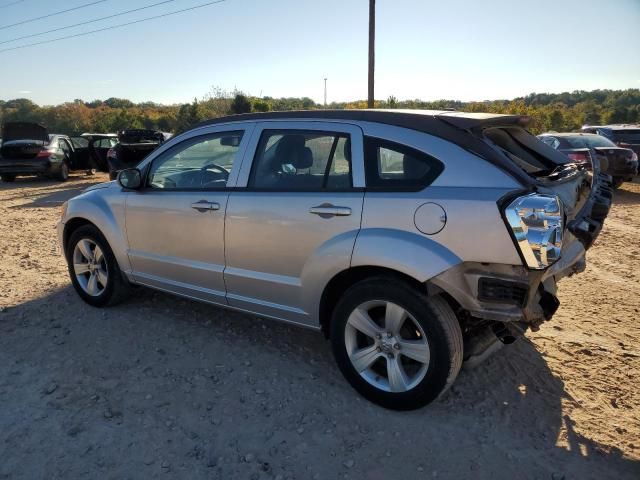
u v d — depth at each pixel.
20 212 10.57
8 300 4.91
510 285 2.65
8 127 16.34
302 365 3.70
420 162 2.93
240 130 3.77
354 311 3.14
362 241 2.98
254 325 4.36
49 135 16.98
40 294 5.09
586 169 3.72
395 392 3.07
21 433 2.89
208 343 4.03
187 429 2.95
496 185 2.70
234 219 3.60
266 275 3.53
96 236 4.56
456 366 2.91
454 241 2.73
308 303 3.37
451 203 2.74
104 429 2.94
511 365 3.67
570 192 3.07
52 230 8.55
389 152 3.04
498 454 2.75
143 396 3.28
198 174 3.97
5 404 3.18
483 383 3.43
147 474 2.59
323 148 3.30
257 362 3.74
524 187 2.67
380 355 3.12
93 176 18.94
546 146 3.64
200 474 2.60
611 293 5.23
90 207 4.54
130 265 4.39
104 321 4.42
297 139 3.43
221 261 3.76
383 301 3.01
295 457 2.73
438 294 2.94
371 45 20.94
